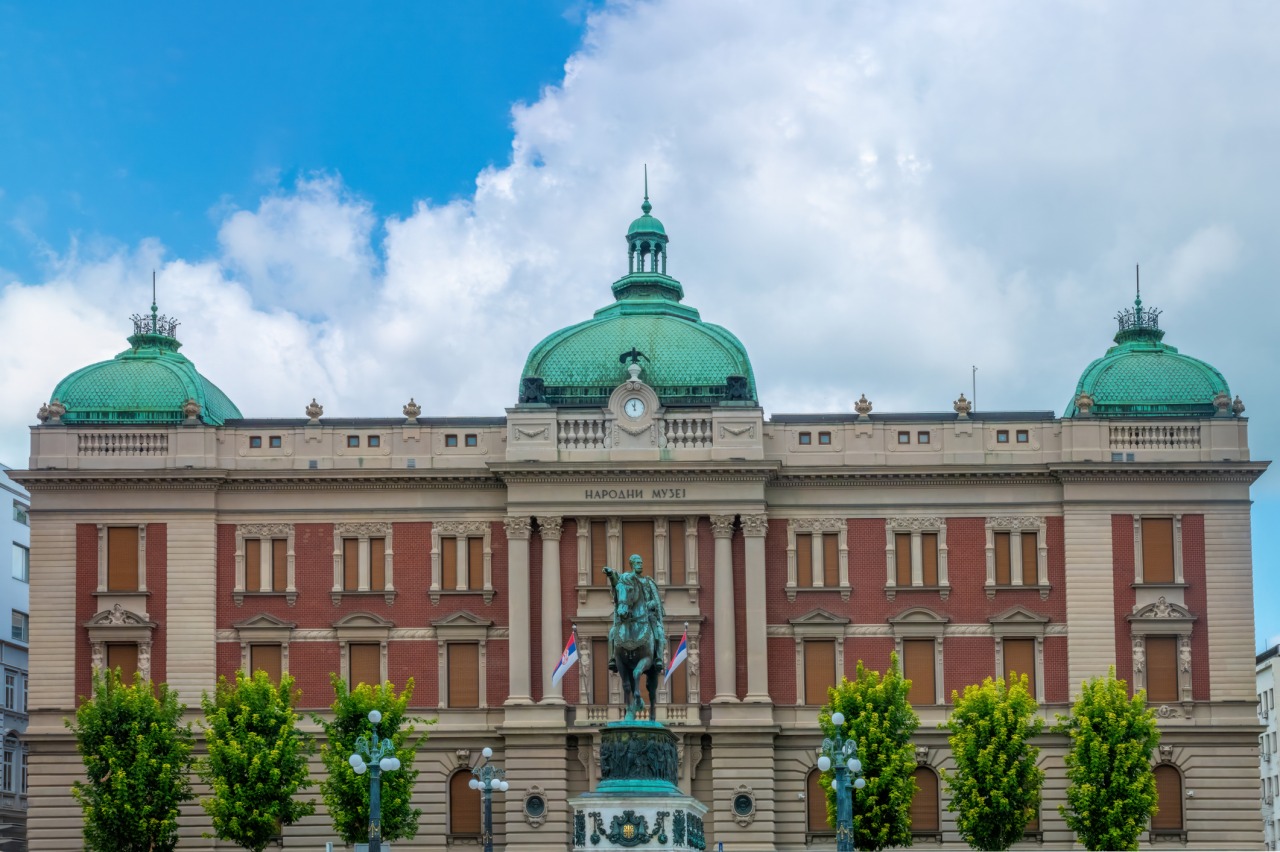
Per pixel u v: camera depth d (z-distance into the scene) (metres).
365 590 100.69
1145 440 100.88
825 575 100.94
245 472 100.69
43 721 98.88
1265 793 160.00
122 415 102.00
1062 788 98.25
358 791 90.25
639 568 66.50
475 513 101.12
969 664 100.19
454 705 99.62
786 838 97.50
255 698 92.50
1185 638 99.31
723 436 99.94
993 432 101.44
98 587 99.88
